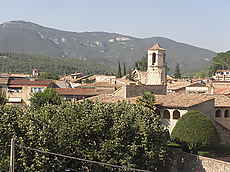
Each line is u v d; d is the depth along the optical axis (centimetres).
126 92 7769
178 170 5619
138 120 5072
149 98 6688
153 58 10675
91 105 5106
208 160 5166
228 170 4862
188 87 11106
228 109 7175
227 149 6359
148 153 4984
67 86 13425
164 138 5322
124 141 4884
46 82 10631
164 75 10700
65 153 4500
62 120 4659
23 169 4094
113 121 4891
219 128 6769
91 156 4628
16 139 4050
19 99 9856
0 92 8144
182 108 6475
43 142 4194
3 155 4097
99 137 4775
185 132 5750
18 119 4369
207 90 10469
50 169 4266
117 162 4738
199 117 5794
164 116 6744
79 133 4609
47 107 5044
